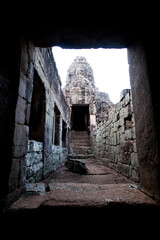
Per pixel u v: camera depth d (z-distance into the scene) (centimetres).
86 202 129
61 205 123
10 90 144
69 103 1252
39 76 297
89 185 221
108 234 118
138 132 175
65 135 849
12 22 143
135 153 290
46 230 117
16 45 150
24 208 121
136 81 175
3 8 130
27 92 174
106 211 123
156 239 119
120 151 394
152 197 138
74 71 1847
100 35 169
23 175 160
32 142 256
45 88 347
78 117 1772
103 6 132
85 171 440
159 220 122
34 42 185
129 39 178
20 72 153
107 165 555
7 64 141
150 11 136
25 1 126
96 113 1302
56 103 505
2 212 117
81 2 129
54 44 188
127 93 334
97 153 815
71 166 492
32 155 258
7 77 140
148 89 145
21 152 157
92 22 149
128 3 129
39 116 350
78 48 195
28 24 152
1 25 130
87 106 1416
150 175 144
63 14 140
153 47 144
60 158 606
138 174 275
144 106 156
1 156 129
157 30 140
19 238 114
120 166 395
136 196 145
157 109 136
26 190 168
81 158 882
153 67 143
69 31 162
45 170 351
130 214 123
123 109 365
